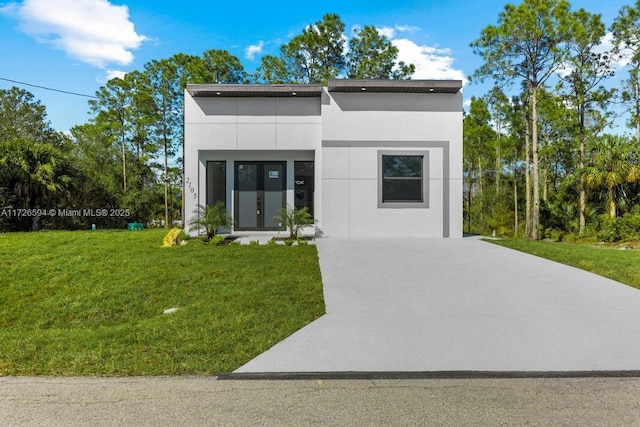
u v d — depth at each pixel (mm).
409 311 6457
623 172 19906
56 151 22125
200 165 14367
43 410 3580
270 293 7250
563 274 8609
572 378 4305
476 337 5434
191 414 3516
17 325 6289
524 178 36250
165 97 33812
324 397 3861
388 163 13805
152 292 7488
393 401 3777
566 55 19797
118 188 33812
